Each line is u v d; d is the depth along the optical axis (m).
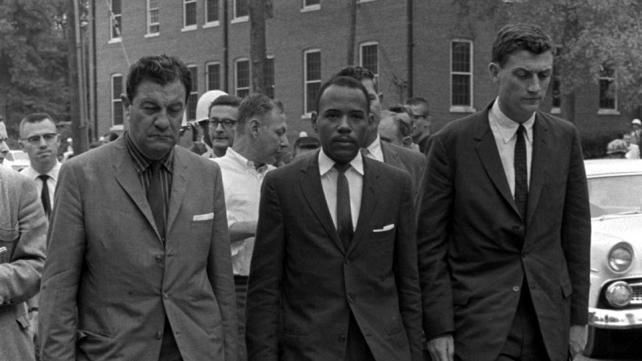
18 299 4.28
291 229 4.17
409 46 28.70
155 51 38.72
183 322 3.85
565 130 4.42
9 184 4.38
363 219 4.14
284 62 33.22
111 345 3.74
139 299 3.80
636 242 7.75
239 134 5.53
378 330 4.11
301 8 32.56
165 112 3.79
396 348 4.14
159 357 3.83
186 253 3.90
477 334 4.23
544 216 4.29
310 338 4.09
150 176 3.94
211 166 4.11
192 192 3.96
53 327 3.75
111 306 3.79
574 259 4.42
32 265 4.34
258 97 5.52
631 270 7.66
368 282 4.14
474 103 29.55
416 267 4.28
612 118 33.94
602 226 8.26
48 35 58.34
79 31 28.59
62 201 3.82
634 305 7.68
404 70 28.86
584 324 4.41
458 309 4.33
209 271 4.08
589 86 32.81
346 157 4.13
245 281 5.38
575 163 4.43
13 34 56.31
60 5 58.34
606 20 22.09
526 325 4.28
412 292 4.26
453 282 4.37
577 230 4.41
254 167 5.52
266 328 4.16
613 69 23.75
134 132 3.83
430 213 4.39
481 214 4.29
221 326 4.02
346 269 4.12
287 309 4.21
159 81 3.77
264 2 25.92
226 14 35.34
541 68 4.14
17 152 25.94
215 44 35.91
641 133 24.77
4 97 56.81
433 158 4.43
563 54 22.84
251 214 5.45
